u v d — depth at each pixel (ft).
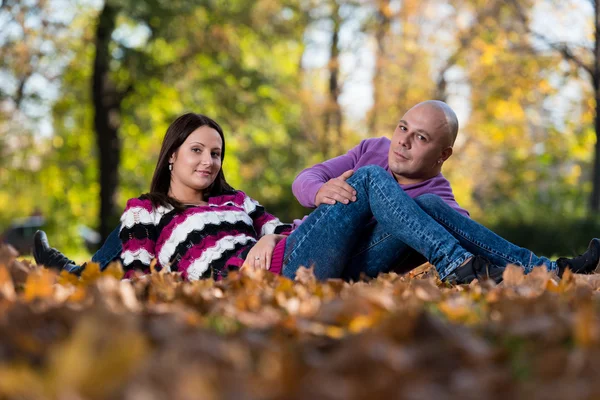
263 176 93.50
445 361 5.68
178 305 7.82
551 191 86.53
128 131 89.56
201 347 5.47
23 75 78.43
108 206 76.33
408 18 92.63
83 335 4.89
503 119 93.76
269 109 87.51
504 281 11.00
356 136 97.86
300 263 14.30
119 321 5.94
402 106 92.27
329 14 94.22
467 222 14.06
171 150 15.76
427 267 15.83
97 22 72.54
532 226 67.87
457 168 101.60
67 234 103.60
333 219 14.19
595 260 13.55
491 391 4.83
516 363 5.82
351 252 15.14
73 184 100.01
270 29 81.97
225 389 4.53
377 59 92.73
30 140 90.33
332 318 7.16
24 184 97.91
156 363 4.75
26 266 9.75
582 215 70.90
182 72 77.25
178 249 14.69
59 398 4.24
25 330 6.10
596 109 70.23
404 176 15.52
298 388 4.70
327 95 93.81
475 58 86.48
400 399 4.55
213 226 14.94
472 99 88.28
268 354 5.40
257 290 9.27
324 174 16.06
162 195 15.20
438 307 8.27
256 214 16.22
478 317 7.79
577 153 92.73
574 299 8.63
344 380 4.97
